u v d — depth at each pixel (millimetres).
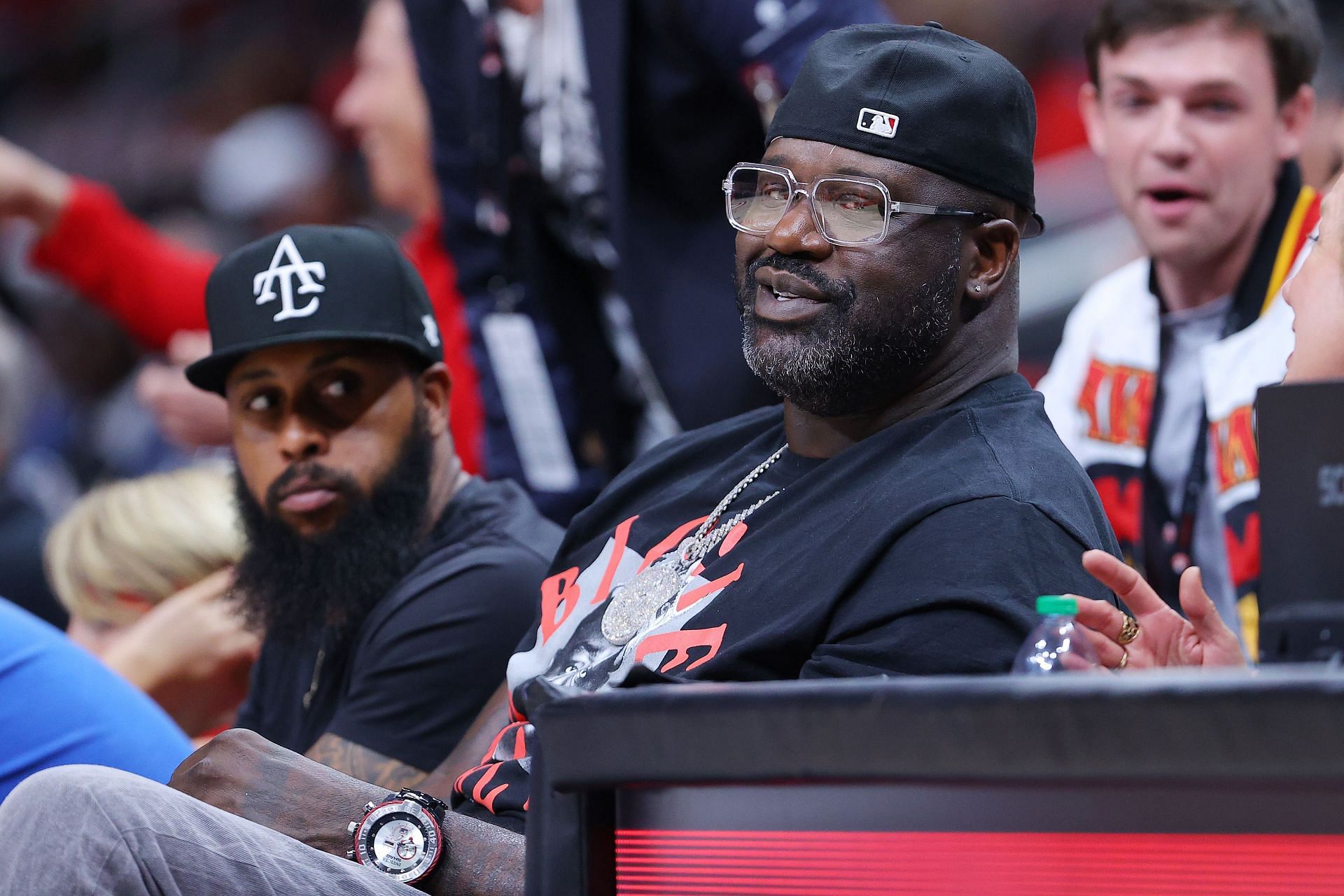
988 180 6520
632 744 4453
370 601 8367
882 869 4262
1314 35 10039
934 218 6449
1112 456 10516
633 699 4461
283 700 8867
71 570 10680
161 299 14953
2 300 23438
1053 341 15250
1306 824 3801
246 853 5207
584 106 11398
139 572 10422
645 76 10953
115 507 10695
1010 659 5547
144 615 10516
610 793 4676
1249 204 9938
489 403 12203
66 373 22719
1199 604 5312
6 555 15031
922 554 5848
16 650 8312
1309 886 3799
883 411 6660
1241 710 3721
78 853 4965
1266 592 4469
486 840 6363
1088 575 5801
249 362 8320
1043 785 4031
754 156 11086
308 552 8297
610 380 12031
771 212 6668
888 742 4102
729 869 4477
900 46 6590
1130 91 10117
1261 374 9758
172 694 10180
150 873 5004
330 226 8500
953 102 6484
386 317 8320
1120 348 10578
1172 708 3795
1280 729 3682
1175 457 10242
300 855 5348
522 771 6754
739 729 4289
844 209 6461
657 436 11883
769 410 7438
